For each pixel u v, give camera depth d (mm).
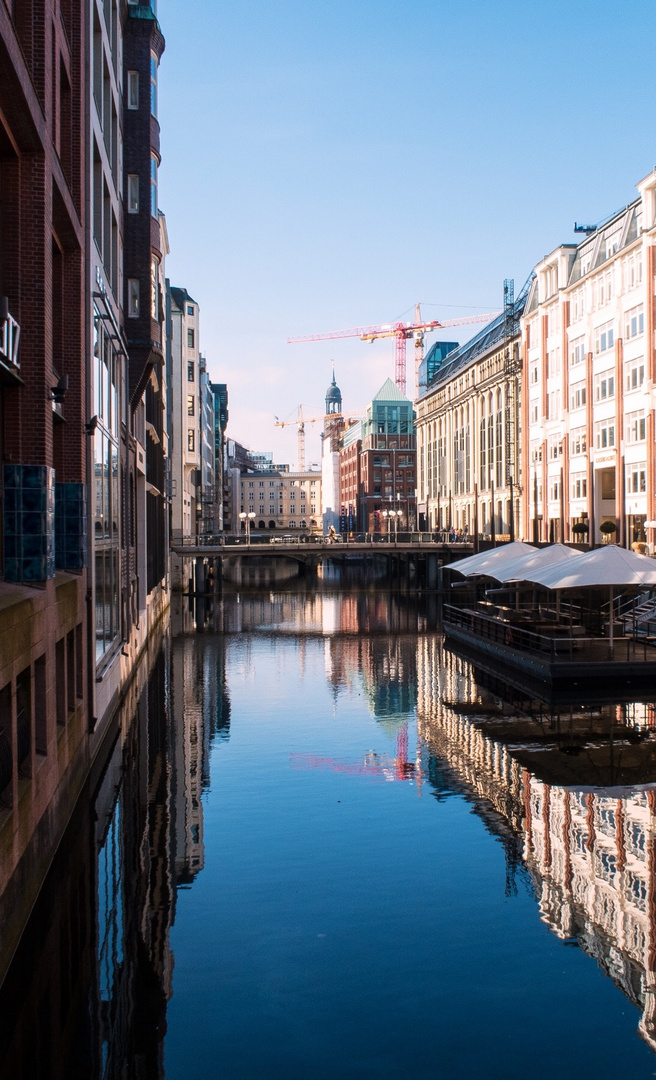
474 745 20672
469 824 15156
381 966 10320
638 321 50375
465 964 10375
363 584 85562
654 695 26734
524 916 11586
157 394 49750
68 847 14055
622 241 52125
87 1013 9289
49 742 13133
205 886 12586
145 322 32750
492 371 80375
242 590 77625
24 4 13953
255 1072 8398
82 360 19031
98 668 20656
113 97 28312
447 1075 8352
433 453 105625
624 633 34938
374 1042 8867
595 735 21438
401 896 12234
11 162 13938
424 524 109438
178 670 33312
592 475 56875
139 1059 8516
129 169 32812
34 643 11789
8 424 14023
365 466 142625
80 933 11047
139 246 32906
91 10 21281
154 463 47750
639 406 50344
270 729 22812
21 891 10875
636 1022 9180
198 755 20094
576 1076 8320
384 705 25938
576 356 59844
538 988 9836
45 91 14016
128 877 12875
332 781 17859
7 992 9711
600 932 11117
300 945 10836
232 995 9727
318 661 35469
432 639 42719
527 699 26469
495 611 46844
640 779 17609
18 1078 8281
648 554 46250
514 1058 8586
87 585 18781
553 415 64062
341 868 13250
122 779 18172
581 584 27547
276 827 15133
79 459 18688
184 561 74438
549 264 63875
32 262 14125
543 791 16922
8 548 13297
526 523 69750
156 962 10367
